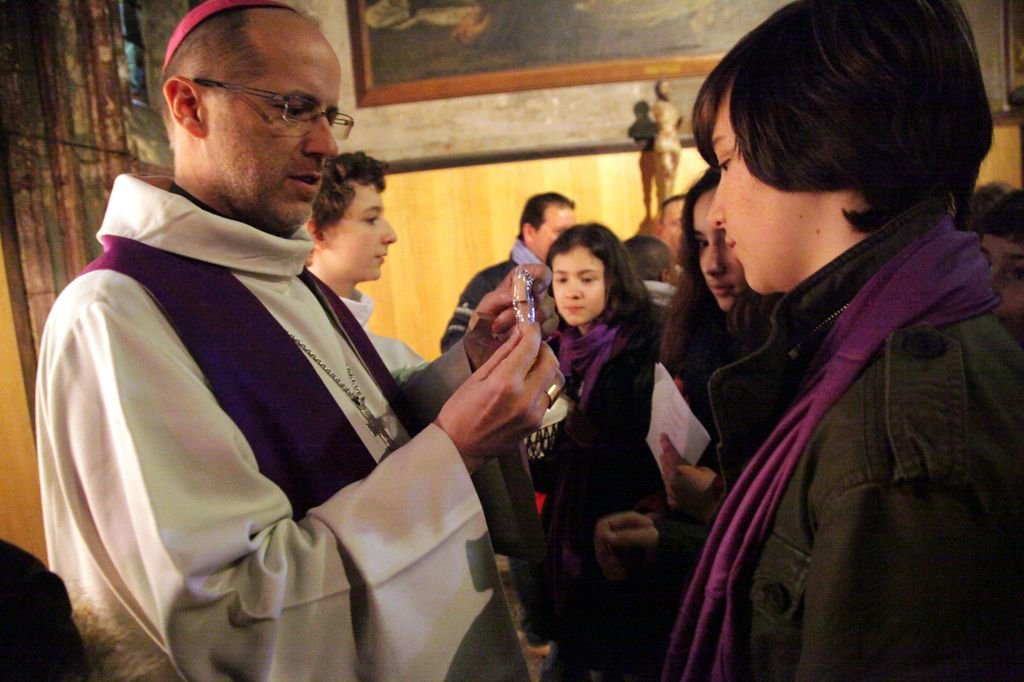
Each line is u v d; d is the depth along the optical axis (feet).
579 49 18.34
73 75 11.14
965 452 1.67
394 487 2.78
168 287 2.96
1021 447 1.69
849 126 1.98
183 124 3.12
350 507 2.73
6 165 9.95
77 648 2.41
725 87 2.32
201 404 2.67
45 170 10.46
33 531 9.38
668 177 17.74
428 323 18.99
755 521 2.14
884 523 1.72
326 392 3.24
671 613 4.13
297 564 2.56
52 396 2.64
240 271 3.28
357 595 2.62
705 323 4.33
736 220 2.35
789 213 2.20
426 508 2.80
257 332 3.12
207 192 3.24
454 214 18.69
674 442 4.00
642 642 4.45
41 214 10.28
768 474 2.15
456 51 18.44
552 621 5.14
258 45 3.01
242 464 2.65
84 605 2.67
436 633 2.75
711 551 2.38
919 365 1.81
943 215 2.16
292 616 2.49
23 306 10.01
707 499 3.77
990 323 1.98
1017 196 4.34
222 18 3.04
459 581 2.84
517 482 3.93
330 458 3.13
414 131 18.72
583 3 18.15
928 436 1.69
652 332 5.23
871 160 1.99
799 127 2.04
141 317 2.80
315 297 3.93
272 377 3.07
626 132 18.49
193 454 2.56
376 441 3.43
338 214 6.04
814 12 2.07
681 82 18.22
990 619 1.63
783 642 1.99
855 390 1.92
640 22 18.15
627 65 18.25
